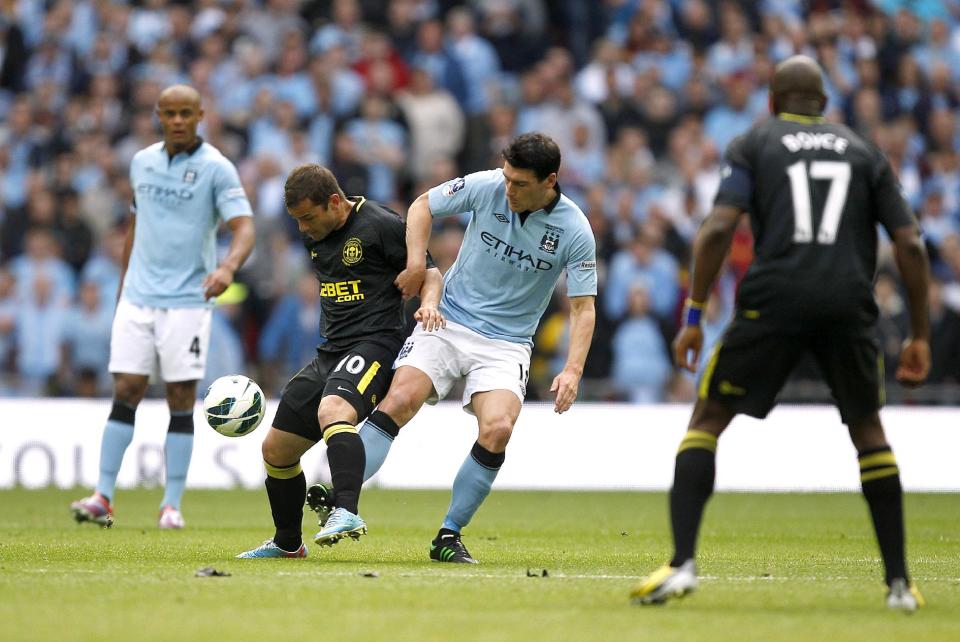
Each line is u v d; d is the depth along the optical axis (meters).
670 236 66.00
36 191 66.88
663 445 57.78
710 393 19.67
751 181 19.56
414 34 77.31
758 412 19.66
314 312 60.22
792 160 19.41
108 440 36.06
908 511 46.38
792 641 16.38
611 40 78.69
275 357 60.34
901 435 57.16
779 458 57.34
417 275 25.92
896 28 82.25
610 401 59.59
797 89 20.22
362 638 16.33
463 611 18.73
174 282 36.56
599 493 55.22
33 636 16.28
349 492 24.56
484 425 26.33
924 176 75.69
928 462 57.06
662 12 79.25
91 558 26.55
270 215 64.62
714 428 19.75
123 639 16.11
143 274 36.69
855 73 79.88
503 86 77.06
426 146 70.38
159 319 36.47
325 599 19.84
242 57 73.12
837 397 19.92
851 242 19.28
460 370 26.78
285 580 22.25
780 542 33.69
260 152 68.00
